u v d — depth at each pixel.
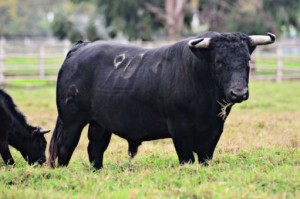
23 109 57.28
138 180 23.77
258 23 126.06
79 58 28.55
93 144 29.66
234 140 35.47
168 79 25.48
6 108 32.09
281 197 20.77
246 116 47.28
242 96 23.41
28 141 33.16
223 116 25.08
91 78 27.94
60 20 132.12
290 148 30.88
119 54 27.70
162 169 25.88
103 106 27.39
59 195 21.56
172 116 25.53
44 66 93.06
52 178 24.86
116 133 27.67
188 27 138.75
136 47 27.80
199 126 25.19
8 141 32.97
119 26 129.75
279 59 88.81
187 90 24.92
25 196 21.48
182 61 25.19
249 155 29.27
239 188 21.86
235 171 24.61
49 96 70.12
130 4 128.00
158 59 26.25
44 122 48.31
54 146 29.45
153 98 25.95
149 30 132.38
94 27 130.75
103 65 27.73
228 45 24.06
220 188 21.81
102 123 28.06
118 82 26.91
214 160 27.70
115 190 22.61
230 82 23.66
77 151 35.44
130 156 29.17
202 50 24.23
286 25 140.88
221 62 23.95
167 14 127.00
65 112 28.86
